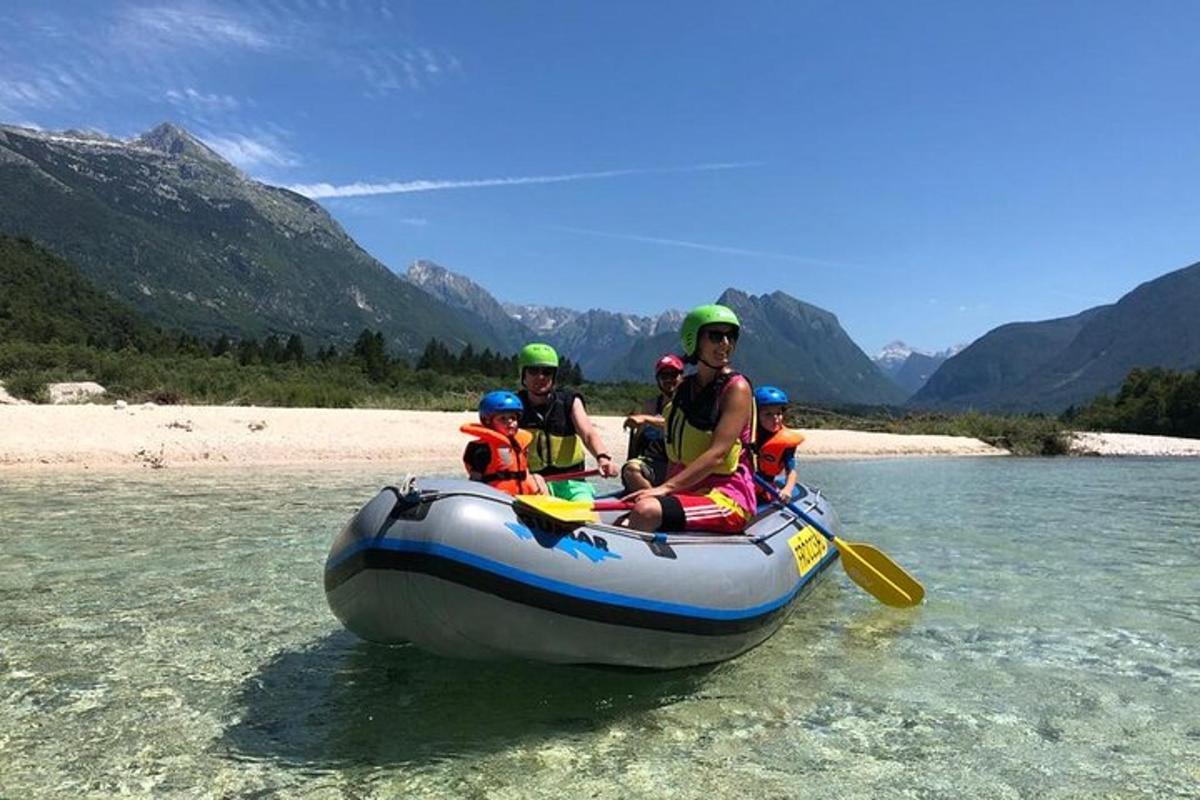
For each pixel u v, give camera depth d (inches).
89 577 251.4
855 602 249.3
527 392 228.2
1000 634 214.5
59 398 950.4
